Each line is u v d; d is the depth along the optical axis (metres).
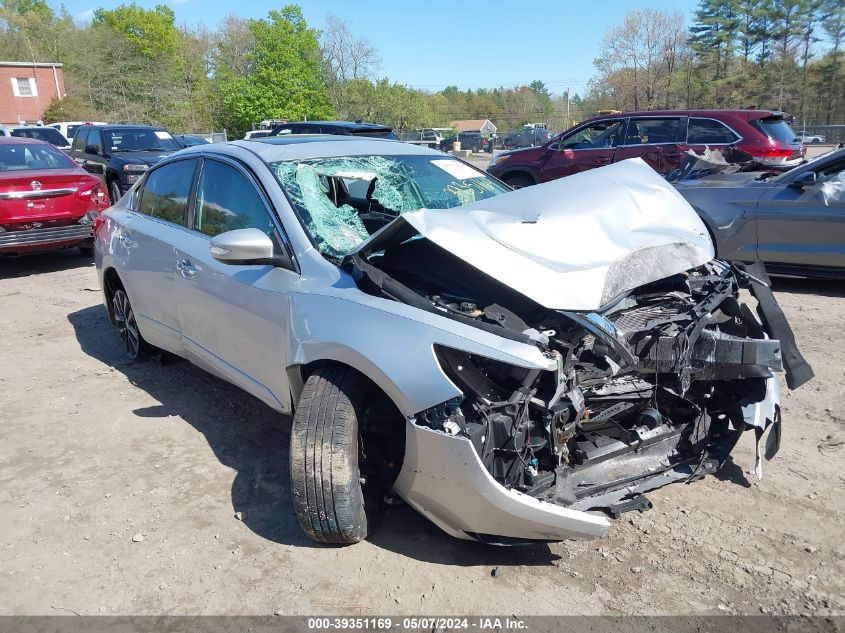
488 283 2.89
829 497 3.24
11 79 47.81
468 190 4.20
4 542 3.04
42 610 2.62
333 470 2.72
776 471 3.48
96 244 5.44
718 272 3.36
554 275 2.71
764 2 56.88
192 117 50.97
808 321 5.95
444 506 2.62
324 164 3.84
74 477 3.58
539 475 2.74
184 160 4.45
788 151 10.11
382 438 2.91
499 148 42.56
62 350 5.67
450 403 2.52
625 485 2.99
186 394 4.65
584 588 2.67
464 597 2.63
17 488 3.49
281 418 4.23
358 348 2.71
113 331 6.16
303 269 3.20
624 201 3.26
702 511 3.15
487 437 2.53
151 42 58.31
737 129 10.25
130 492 3.42
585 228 2.97
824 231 6.63
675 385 3.08
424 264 3.07
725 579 2.70
